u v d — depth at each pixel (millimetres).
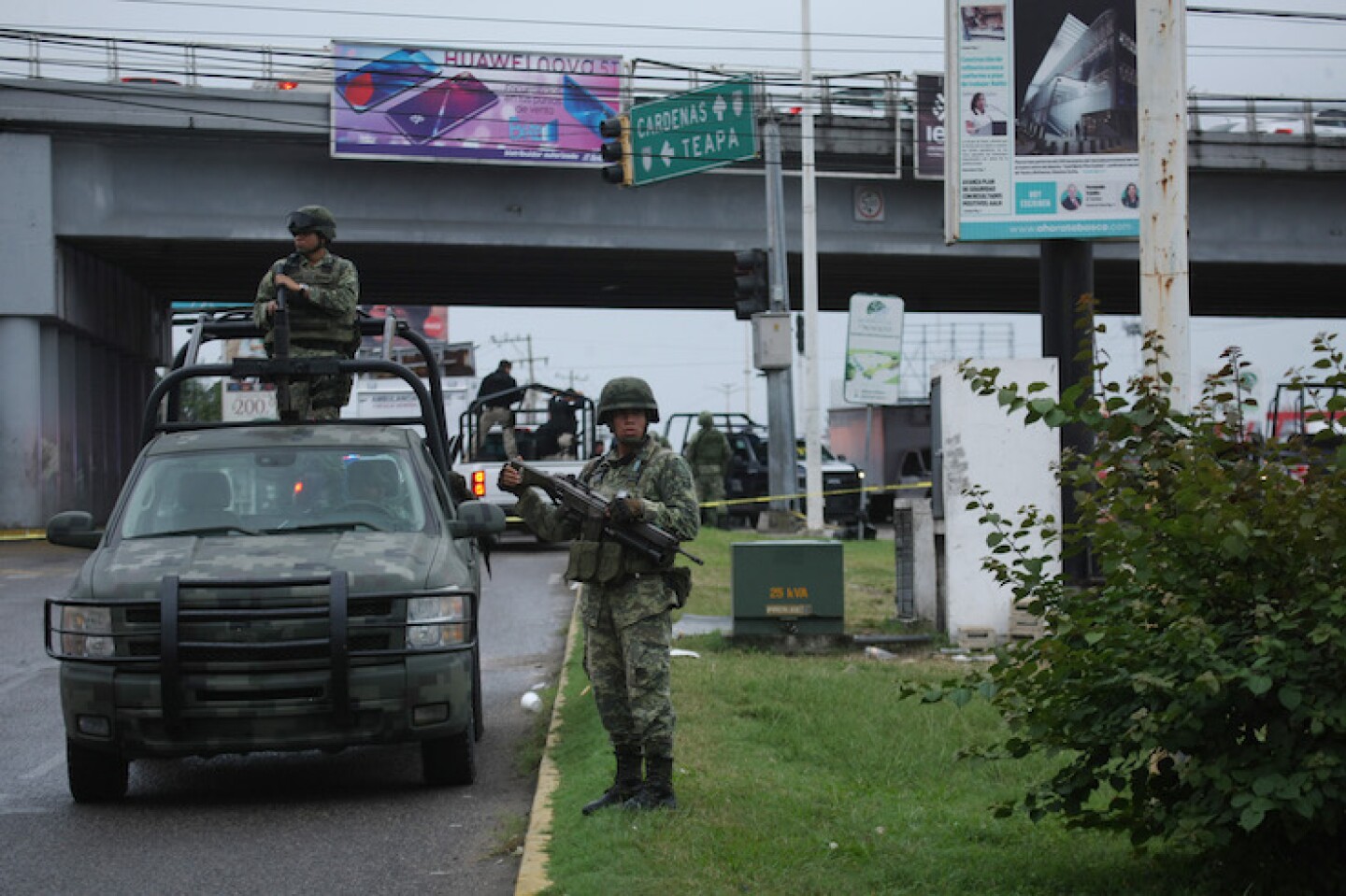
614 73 36031
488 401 26953
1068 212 15156
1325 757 4867
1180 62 7977
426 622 7930
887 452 45469
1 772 9094
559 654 13734
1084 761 5660
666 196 37219
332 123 34656
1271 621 5102
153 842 7273
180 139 35000
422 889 6371
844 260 39125
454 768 8344
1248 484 5250
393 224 36312
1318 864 5359
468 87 35438
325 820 7680
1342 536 5109
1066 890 5758
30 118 34000
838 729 8883
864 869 6043
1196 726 5098
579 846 6332
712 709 9406
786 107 36906
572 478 7008
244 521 8695
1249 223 38906
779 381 29094
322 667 7703
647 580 6898
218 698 7629
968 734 8781
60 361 37875
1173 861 5891
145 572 7891
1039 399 5746
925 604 13602
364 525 8711
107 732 7676
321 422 9617
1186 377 7926
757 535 27188
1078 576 12844
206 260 39844
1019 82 15141
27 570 23969
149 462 9055
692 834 6418
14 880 6582
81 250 37500
